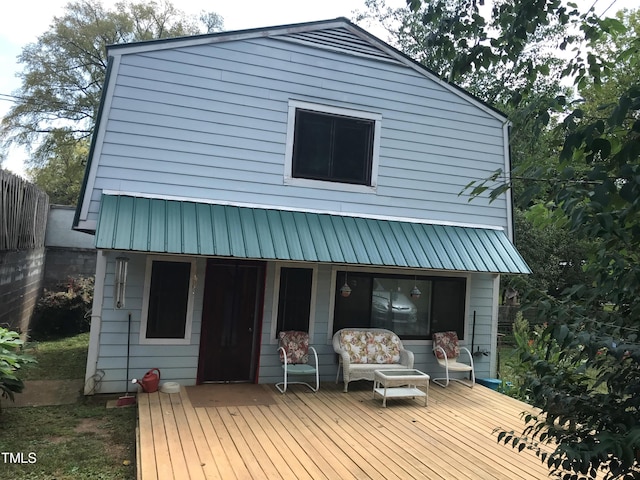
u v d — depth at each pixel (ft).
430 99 30.30
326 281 28.19
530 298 7.79
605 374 6.92
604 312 7.25
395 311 29.73
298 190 27.25
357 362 27.09
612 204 6.35
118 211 22.74
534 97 9.14
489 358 31.68
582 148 6.59
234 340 26.78
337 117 28.27
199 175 25.35
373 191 28.86
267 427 19.69
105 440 18.88
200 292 25.82
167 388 23.73
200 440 17.80
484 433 20.20
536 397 7.68
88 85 80.48
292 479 14.98
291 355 26.30
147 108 24.54
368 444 18.39
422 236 28.55
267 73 26.73
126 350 24.39
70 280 43.57
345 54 28.35
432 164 30.27
